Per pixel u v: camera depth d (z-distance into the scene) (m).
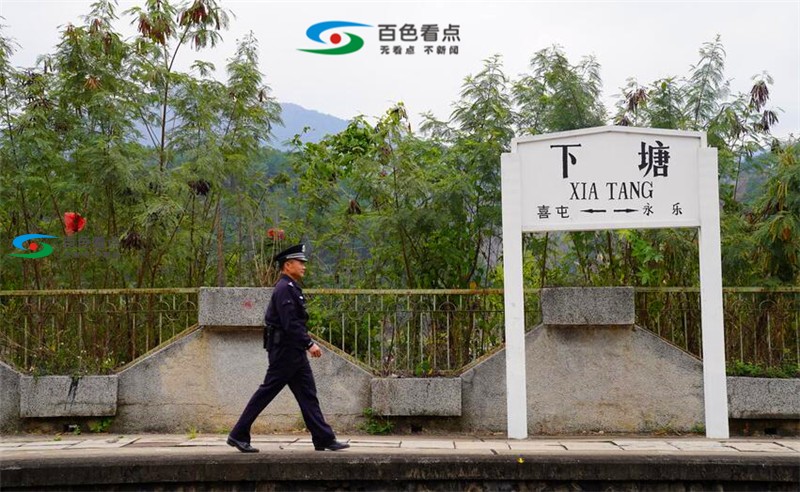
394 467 6.87
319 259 10.21
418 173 9.19
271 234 10.02
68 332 8.90
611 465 6.89
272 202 10.56
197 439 8.21
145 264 9.28
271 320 7.48
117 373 8.70
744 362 9.05
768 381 8.68
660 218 8.21
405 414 8.62
